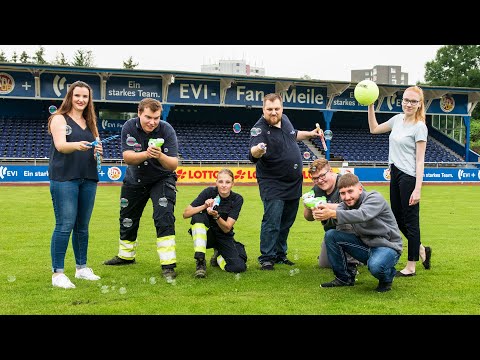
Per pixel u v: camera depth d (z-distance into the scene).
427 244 8.19
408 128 5.73
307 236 9.09
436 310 4.34
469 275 5.78
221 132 31.33
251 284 5.29
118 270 5.98
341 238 5.08
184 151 28.88
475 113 58.06
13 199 15.31
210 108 32.06
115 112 28.97
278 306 4.42
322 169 5.89
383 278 4.92
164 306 4.41
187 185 24.12
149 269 6.05
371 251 5.00
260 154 5.85
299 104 28.70
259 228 9.96
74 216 5.17
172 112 31.47
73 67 24.45
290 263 6.52
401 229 5.97
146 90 26.31
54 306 4.38
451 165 31.73
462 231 9.80
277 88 28.20
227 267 5.96
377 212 4.86
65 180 5.07
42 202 14.43
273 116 6.07
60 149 4.93
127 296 4.73
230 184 5.93
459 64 61.75
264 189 6.18
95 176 5.30
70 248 7.35
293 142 6.29
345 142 32.72
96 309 4.30
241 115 32.62
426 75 64.19
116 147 28.02
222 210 5.96
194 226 5.86
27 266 6.11
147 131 5.69
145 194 6.06
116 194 17.70
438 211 13.62
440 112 31.66
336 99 29.22
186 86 26.89
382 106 29.98
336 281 5.25
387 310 4.33
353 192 5.00
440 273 5.89
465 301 4.64
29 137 26.91
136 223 6.30
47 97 25.03
